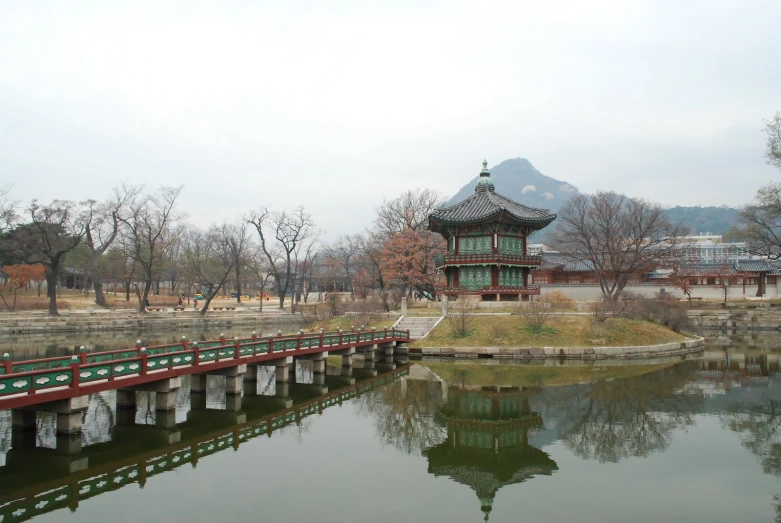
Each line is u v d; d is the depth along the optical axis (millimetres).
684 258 94375
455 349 48688
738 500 16781
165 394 24922
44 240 73688
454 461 20672
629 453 21453
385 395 32906
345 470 19578
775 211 70750
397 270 74812
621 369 42062
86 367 21281
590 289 84938
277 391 33781
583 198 88500
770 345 58469
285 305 109562
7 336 64250
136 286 103812
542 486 18047
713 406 29188
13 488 17547
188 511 15820
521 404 30156
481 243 65125
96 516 15469
